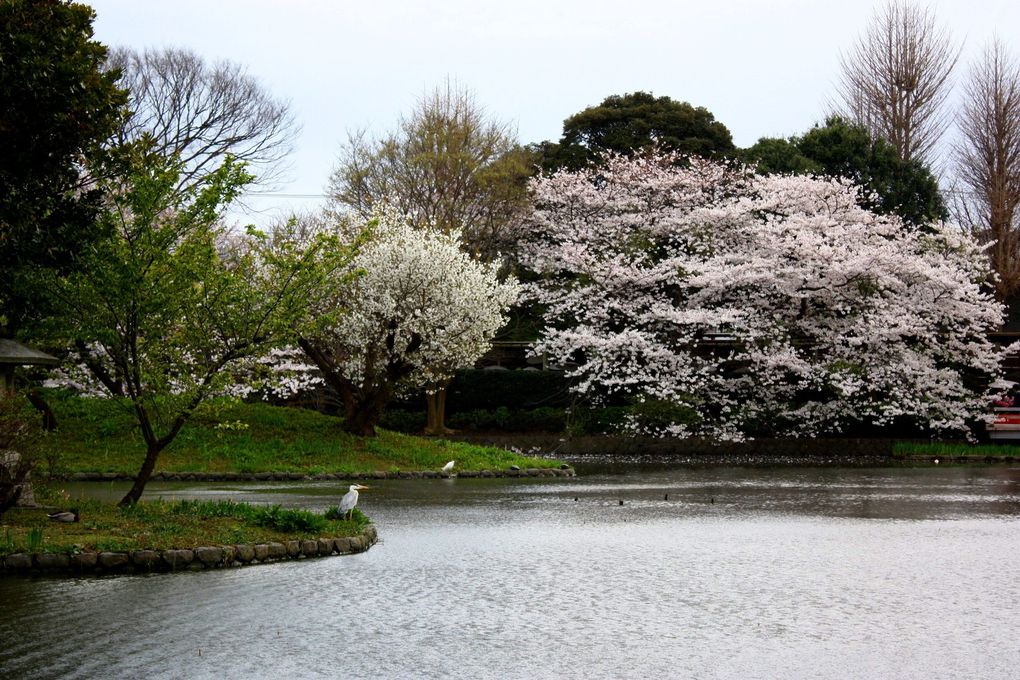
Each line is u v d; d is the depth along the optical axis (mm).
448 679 8484
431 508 20141
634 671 8734
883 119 57812
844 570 13516
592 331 37938
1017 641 9812
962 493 23797
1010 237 52875
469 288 29859
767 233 36312
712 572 13336
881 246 36125
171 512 15750
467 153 42531
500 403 40156
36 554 12625
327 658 9039
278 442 27797
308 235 31594
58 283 15492
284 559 13977
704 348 39344
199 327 16297
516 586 12289
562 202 45031
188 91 39906
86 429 26922
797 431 38031
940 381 36812
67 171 16266
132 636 9648
